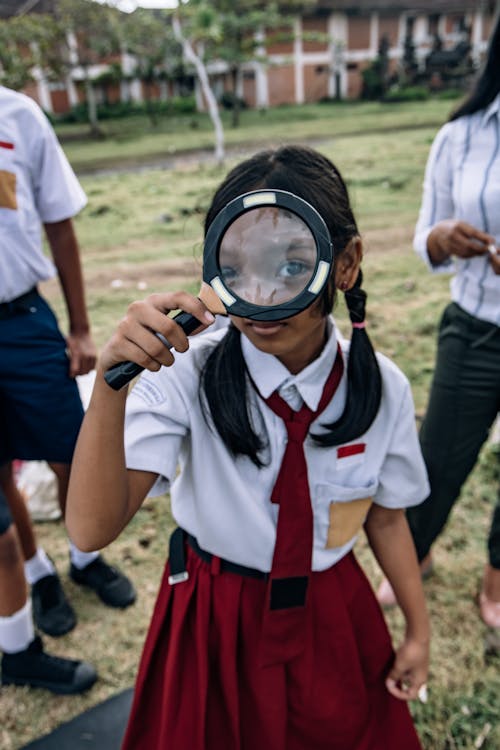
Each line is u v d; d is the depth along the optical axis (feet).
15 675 6.76
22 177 6.40
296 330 3.30
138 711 4.62
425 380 12.57
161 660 4.57
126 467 3.49
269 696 4.23
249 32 73.82
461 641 7.19
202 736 4.19
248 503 3.93
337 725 4.49
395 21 104.88
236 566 4.22
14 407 6.73
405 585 4.77
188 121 86.43
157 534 8.93
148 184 34.94
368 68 103.60
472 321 6.28
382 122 62.85
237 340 3.85
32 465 9.91
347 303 3.97
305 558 3.96
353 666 4.49
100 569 7.93
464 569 8.12
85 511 3.38
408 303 16.58
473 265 6.23
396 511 4.72
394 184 30.40
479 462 9.94
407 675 4.86
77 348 7.53
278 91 103.30
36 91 98.84
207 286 2.91
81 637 7.40
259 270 2.88
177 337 2.88
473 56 108.17
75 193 7.10
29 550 7.39
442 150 6.47
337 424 3.95
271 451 3.92
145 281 19.08
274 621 4.07
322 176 3.54
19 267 6.41
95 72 100.89
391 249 21.30
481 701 6.53
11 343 6.49
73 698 6.73
